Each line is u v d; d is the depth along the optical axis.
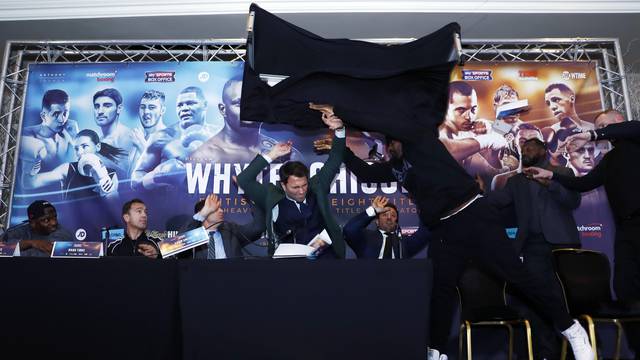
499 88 4.43
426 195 2.75
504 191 4.12
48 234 4.15
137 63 4.50
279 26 3.98
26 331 2.05
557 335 3.67
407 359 1.98
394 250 4.11
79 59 5.21
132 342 2.03
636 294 3.24
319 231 3.64
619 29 4.99
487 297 3.71
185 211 4.28
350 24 4.88
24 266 2.07
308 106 3.90
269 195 3.56
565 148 4.35
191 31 5.00
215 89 4.45
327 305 2.00
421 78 3.65
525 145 4.26
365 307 2.00
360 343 1.99
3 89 4.53
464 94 4.42
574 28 4.98
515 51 4.62
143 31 4.99
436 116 3.67
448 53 3.67
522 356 3.96
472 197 2.63
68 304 2.05
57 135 4.39
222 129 4.40
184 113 4.42
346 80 3.80
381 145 4.36
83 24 4.84
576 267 3.54
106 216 4.27
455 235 2.65
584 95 4.44
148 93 4.45
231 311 2.02
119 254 4.00
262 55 3.94
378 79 3.73
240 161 4.36
